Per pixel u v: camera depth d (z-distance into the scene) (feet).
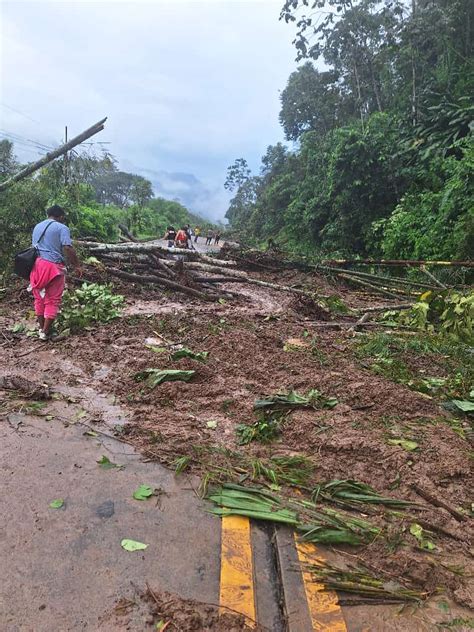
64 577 6.53
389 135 59.82
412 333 21.52
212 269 36.14
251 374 15.06
